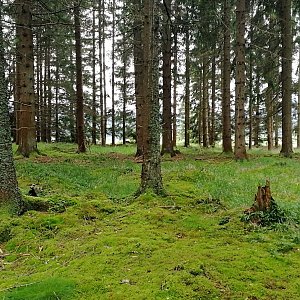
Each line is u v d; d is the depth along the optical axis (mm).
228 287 3494
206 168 12992
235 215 5969
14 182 6590
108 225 5875
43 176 10625
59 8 16469
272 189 9023
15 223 5965
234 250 4441
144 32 7543
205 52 21688
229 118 19250
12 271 4438
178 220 5902
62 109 34781
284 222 5453
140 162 15516
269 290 3441
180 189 8539
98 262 4223
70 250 4840
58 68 33875
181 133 48500
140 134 17891
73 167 13117
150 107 7469
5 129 6543
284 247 4539
